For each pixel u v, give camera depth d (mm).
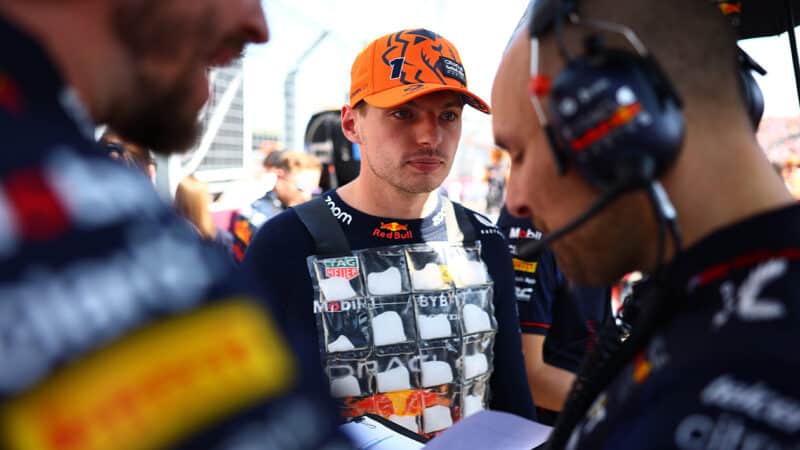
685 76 531
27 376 298
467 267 1422
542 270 1561
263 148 4855
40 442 294
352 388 1309
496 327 1431
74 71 394
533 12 587
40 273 312
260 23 502
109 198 356
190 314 349
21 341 300
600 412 543
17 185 321
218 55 510
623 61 519
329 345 1309
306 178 3375
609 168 517
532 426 881
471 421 892
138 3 407
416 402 1326
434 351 1345
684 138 526
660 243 504
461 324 1372
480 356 1393
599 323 1482
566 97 527
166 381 328
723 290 475
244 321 370
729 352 429
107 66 406
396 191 1376
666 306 515
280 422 354
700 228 526
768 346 411
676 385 449
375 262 1362
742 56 684
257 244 1387
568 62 534
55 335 307
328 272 1340
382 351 1323
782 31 991
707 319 471
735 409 399
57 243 323
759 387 398
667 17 544
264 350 370
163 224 377
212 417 332
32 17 377
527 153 621
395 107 1329
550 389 1549
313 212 1391
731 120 534
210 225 2869
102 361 315
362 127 1403
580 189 578
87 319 318
